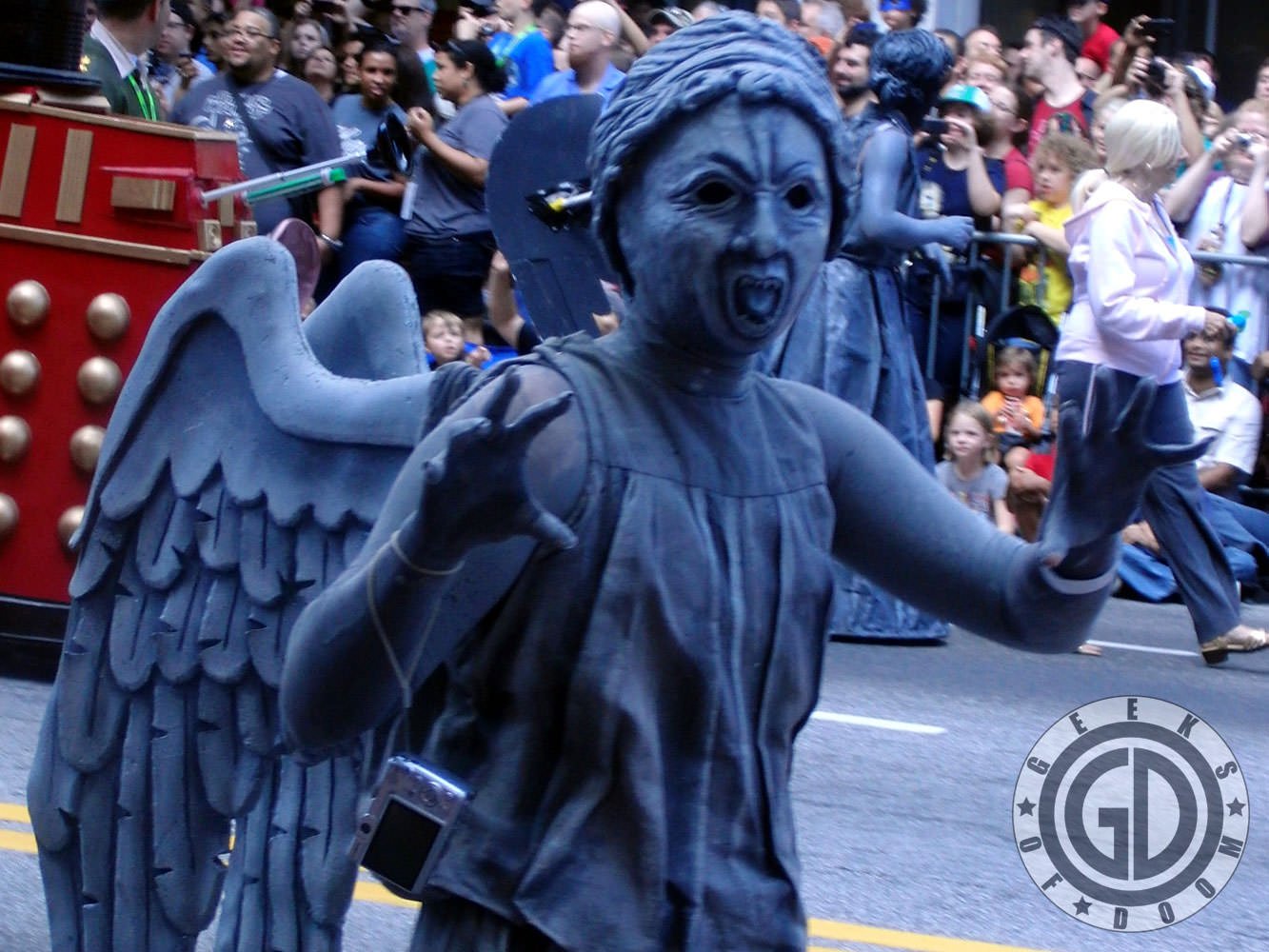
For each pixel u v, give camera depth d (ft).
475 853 19.76
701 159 19.35
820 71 20.06
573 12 83.05
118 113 61.77
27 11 54.90
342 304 29.89
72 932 31.73
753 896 20.21
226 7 99.50
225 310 29.12
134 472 30.22
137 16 62.75
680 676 19.83
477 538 17.89
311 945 30.50
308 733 19.95
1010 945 43.09
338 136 80.69
